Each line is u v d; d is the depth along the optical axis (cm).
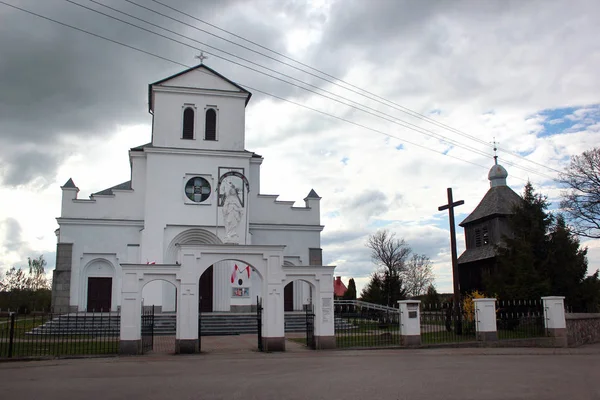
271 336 2269
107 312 3806
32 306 6419
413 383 1371
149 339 2394
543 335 2647
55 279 3812
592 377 1482
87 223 3922
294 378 1466
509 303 2680
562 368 1672
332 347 2333
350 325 3447
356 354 2112
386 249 8244
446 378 1454
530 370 1620
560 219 3619
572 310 3388
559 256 3394
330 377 1481
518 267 3080
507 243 3338
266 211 4344
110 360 1944
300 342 2692
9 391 1296
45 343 2461
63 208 3916
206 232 3969
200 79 4144
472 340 2500
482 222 4841
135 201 4031
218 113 4147
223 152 4078
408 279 8856
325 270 2383
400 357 1998
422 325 3073
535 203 3503
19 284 6675
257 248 2328
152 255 3862
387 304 5078
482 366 1719
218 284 3984
